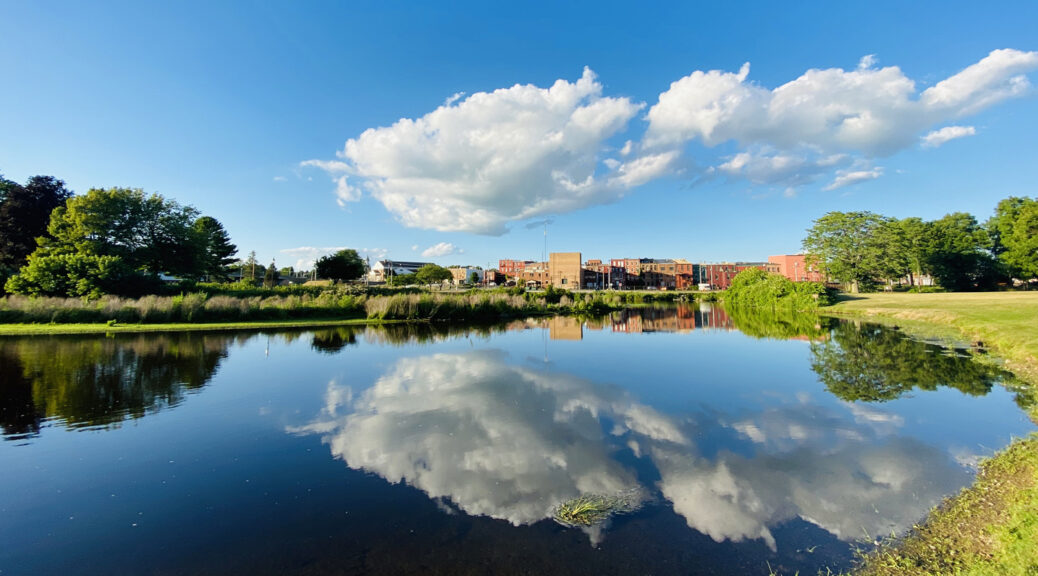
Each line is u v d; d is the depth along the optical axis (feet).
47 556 15.48
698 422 31.14
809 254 204.44
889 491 19.92
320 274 200.95
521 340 77.15
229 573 14.43
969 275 194.49
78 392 38.29
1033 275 172.35
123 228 135.33
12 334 70.33
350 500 19.63
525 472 22.68
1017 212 182.70
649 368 51.21
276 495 20.15
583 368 51.29
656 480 21.62
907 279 258.78
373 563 14.88
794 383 42.86
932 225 214.07
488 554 15.37
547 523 17.58
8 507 19.10
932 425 29.19
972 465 22.52
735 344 71.56
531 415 32.91
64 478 22.04
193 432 28.94
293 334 80.48
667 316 136.67
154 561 15.16
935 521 17.04
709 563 14.82
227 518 18.10
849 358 55.26
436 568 14.56
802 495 19.84
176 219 148.36
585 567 14.58
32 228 139.54
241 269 248.11
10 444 26.63
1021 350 49.16
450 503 19.31
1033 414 30.63
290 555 15.42
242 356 57.16
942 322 84.38
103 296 88.69
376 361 55.21
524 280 354.74
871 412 32.63
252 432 29.04
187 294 106.11
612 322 115.03
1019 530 14.76
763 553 15.39
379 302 109.40
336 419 31.83
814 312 135.54
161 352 58.23
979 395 35.94
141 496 20.12
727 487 20.79
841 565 14.61
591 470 22.88
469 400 37.14
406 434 28.66
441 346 68.74
